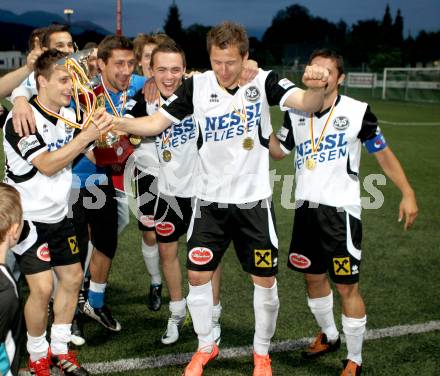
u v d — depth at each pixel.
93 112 2.81
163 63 3.29
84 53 3.08
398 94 29.53
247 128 2.79
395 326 3.68
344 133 2.94
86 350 3.38
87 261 3.71
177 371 3.14
